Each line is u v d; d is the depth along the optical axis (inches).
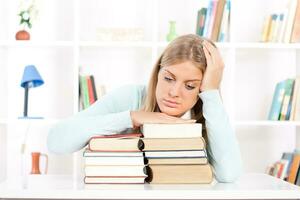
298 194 50.3
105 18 137.1
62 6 137.5
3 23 137.2
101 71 137.2
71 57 137.9
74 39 123.7
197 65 61.1
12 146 137.6
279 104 126.1
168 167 55.1
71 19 137.5
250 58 139.6
